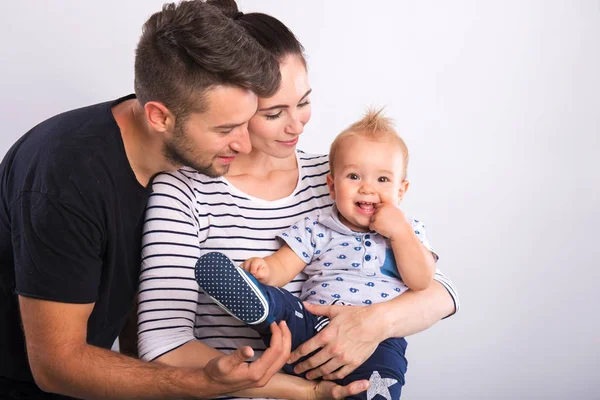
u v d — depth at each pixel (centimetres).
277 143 154
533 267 249
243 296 138
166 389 136
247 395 148
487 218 244
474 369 251
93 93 209
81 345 137
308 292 160
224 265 138
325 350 146
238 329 156
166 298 149
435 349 248
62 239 132
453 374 250
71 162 134
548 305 251
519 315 250
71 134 139
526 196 245
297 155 174
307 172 172
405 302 156
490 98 238
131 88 212
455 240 243
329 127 230
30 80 204
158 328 147
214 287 138
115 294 154
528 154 243
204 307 157
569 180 246
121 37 209
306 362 149
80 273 135
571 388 254
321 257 162
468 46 234
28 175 134
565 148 245
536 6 236
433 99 235
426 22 231
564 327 253
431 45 232
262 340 156
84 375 135
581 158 246
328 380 151
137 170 149
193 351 144
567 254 250
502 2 234
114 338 164
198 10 134
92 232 136
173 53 131
